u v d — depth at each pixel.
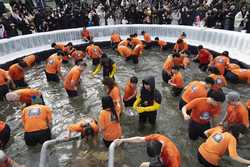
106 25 14.01
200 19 13.97
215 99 4.89
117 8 15.54
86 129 5.35
